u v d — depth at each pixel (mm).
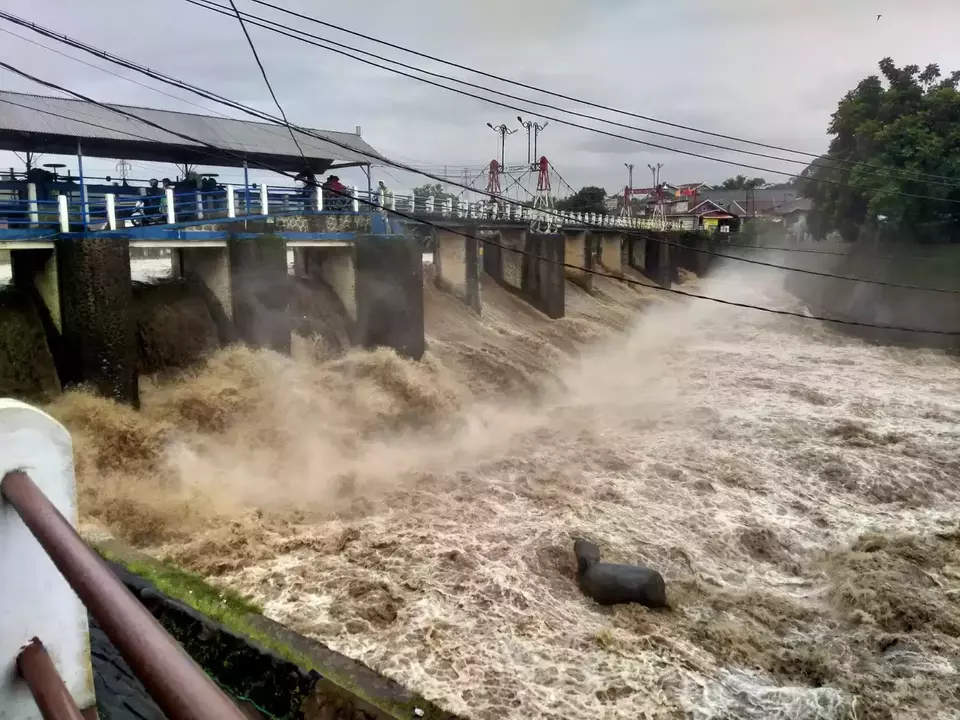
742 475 21094
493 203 44094
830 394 31234
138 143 23375
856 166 49375
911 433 25656
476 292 37406
